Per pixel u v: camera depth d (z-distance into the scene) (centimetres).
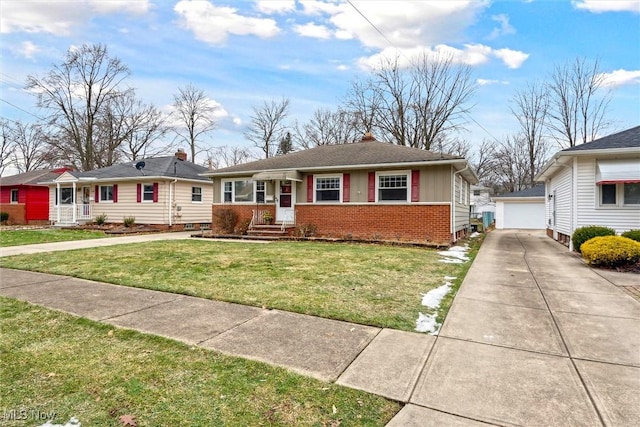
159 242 1322
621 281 686
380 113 3127
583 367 326
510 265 865
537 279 700
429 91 2964
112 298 541
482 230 2259
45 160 3788
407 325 431
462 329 422
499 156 4034
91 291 582
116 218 2052
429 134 3002
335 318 453
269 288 597
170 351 352
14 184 2522
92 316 456
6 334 395
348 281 651
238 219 1647
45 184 2358
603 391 283
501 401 269
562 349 366
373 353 353
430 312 480
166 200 1923
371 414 253
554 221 1631
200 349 357
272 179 1457
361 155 1488
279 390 282
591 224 1102
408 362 334
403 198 1336
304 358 340
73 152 3366
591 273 765
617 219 1073
